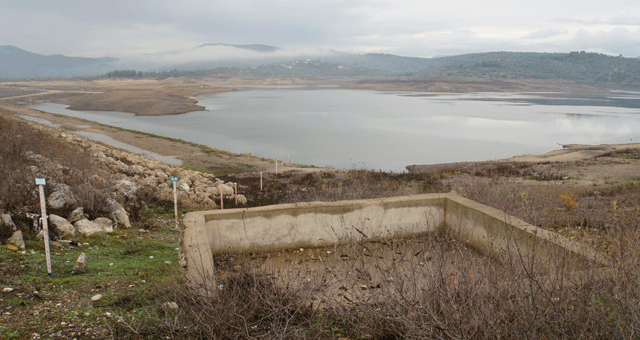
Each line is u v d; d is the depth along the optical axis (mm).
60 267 7258
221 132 99000
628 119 131000
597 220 9609
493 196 12211
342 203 7301
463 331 3297
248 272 5230
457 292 3867
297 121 123000
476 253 6551
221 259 6594
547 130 104250
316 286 4785
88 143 34438
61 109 152125
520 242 5711
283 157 70312
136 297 5500
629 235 5039
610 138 90562
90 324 4480
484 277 4109
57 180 13367
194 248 5566
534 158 51469
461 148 78938
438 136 93562
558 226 9516
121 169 23281
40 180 6473
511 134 97125
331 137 92000
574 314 3432
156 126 109125
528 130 104125
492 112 155125
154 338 4086
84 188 13266
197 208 18078
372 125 113750
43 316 4680
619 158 43406
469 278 4020
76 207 11797
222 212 6812
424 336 3426
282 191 25938
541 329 3467
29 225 9758
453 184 27688
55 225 9812
